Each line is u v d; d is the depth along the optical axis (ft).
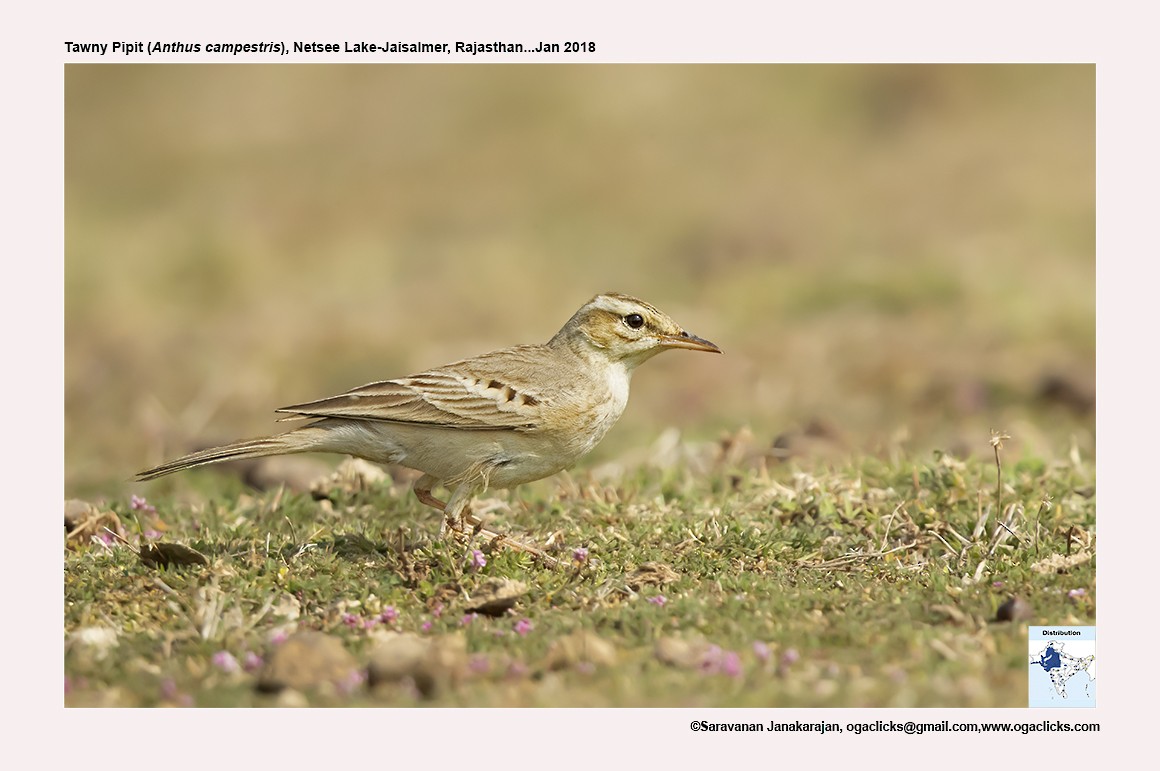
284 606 28.50
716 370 62.95
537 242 92.07
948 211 90.17
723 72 116.16
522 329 74.28
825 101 111.55
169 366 68.59
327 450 32.58
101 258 91.15
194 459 31.58
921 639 26.55
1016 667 25.71
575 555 30.76
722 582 29.53
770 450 41.63
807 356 64.18
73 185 110.22
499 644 26.63
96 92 123.65
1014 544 31.76
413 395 31.96
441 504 33.60
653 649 26.27
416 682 24.98
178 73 125.18
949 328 66.69
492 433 32.30
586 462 46.65
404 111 117.39
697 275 83.51
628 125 110.93
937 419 52.06
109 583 29.68
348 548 31.99
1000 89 110.11
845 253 84.69
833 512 34.04
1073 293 69.67
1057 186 92.07
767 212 92.84
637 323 33.91
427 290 82.64
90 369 68.85
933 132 105.29
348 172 108.17
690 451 42.63
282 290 86.12
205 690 25.22
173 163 112.37
